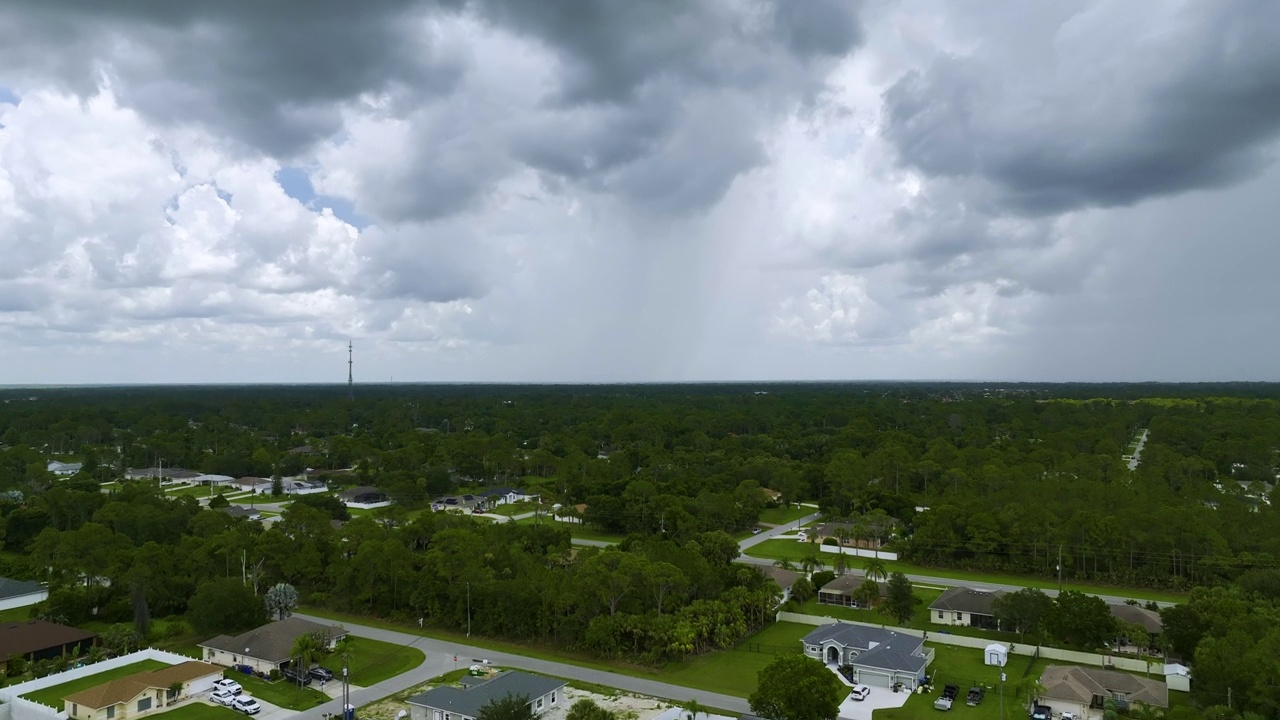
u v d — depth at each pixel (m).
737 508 184.00
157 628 111.81
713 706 84.44
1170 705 83.25
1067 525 145.25
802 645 106.31
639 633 100.44
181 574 121.56
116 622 115.06
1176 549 137.00
